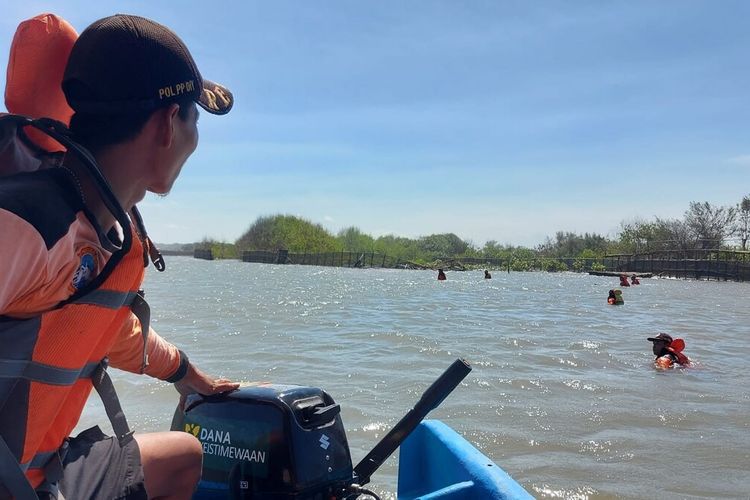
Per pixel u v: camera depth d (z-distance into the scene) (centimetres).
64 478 153
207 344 1077
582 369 899
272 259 8956
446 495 230
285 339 1145
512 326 1421
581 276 5584
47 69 147
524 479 477
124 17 140
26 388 128
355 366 878
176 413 240
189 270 5844
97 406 642
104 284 135
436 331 1293
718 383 815
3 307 117
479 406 675
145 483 181
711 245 6278
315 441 220
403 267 7469
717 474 491
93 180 135
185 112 146
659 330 1406
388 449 235
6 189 119
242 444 219
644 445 555
